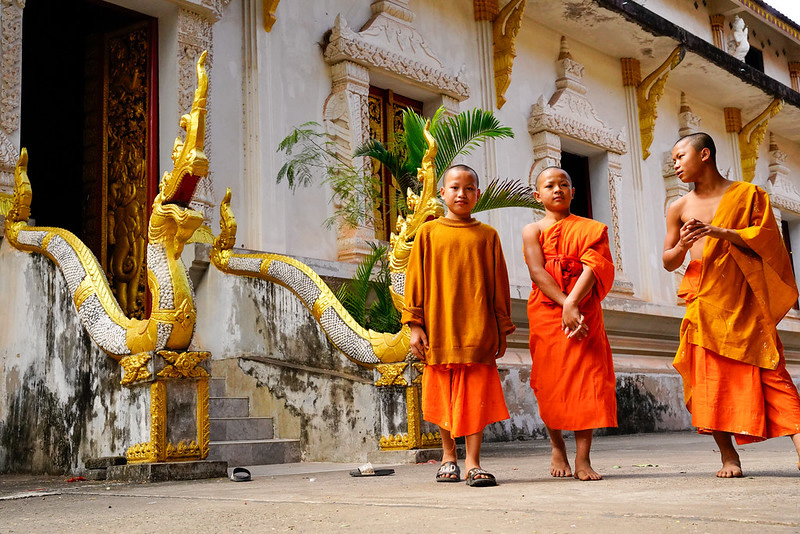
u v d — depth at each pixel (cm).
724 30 1770
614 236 1387
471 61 1201
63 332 589
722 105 1719
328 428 663
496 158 1204
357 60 992
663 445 788
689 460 548
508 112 1242
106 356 544
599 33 1367
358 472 492
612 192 1398
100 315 550
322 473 532
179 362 504
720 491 331
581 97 1358
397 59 1038
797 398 388
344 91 980
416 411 613
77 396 568
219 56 888
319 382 674
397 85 1065
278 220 903
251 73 909
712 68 1520
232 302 757
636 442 880
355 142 977
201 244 776
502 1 1223
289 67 947
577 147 1366
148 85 864
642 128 1483
